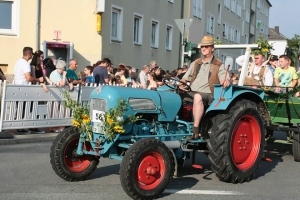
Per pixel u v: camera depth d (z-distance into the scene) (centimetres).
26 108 1012
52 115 1075
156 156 557
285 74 969
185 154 649
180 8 2694
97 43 1822
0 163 753
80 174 638
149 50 2325
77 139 630
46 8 1744
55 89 1074
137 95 589
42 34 1744
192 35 2930
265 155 900
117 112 553
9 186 604
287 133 881
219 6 3659
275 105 839
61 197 555
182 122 634
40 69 1114
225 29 3919
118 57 2009
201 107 625
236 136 656
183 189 614
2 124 967
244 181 669
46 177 661
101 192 585
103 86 582
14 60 1719
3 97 962
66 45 1744
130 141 583
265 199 577
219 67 654
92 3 1795
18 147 915
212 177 693
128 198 559
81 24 1795
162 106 612
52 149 620
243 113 648
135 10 2144
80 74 1264
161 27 2458
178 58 2706
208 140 650
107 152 580
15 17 1709
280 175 727
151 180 550
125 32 2061
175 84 668
